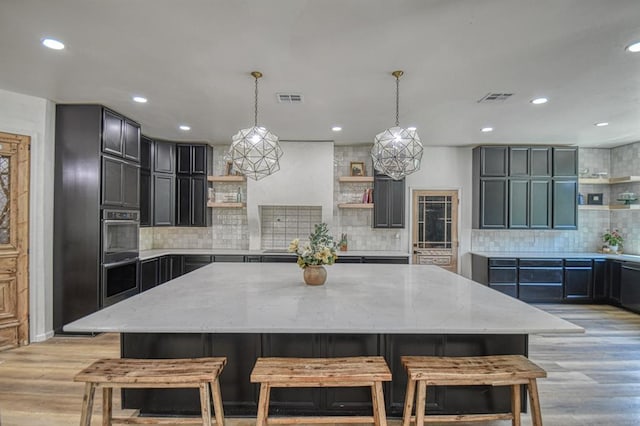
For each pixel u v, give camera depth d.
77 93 3.45
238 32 2.28
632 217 5.69
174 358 2.30
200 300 2.36
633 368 3.21
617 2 1.93
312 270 2.82
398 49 2.49
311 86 3.20
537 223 5.65
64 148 3.79
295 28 2.22
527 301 5.49
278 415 2.34
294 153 5.59
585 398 2.67
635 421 2.38
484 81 3.07
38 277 3.65
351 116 4.16
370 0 1.93
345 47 2.47
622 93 3.36
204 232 6.09
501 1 1.93
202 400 1.79
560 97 3.48
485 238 6.04
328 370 1.81
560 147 5.68
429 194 6.05
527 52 2.53
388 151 2.76
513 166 5.67
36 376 2.93
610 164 6.07
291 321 1.92
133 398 2.36
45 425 2.28
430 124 4.51
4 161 3.47
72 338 3.77
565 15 2.06
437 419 1.94
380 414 1.79
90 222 3.79
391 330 1.83
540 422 1.88
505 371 1.84
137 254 4.51
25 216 3.57
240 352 2.31
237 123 4.53
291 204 5.63
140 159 4.81
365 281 3.04
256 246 5.88
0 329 3.41
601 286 5.49
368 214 6.03
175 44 2.44
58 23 2.18
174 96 3.50
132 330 1.82
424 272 3.52
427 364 1.91
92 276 3.79
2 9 2.02
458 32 2.26
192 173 5.75
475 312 2.10
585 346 3.76
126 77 3.03
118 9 2.03
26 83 3.20
